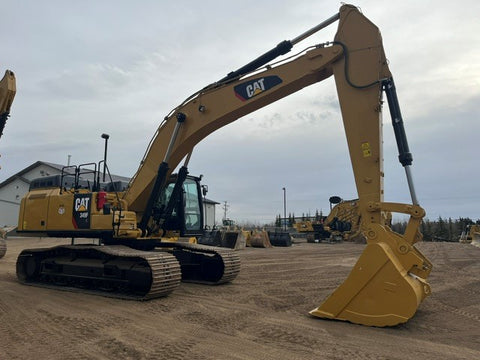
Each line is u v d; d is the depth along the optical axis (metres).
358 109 6.16
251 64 7.50
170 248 9.50
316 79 6.96
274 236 28.08
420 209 5.39
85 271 8.38
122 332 5.16
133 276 7.51
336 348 4.46
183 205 9.71
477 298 7.71
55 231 8.95
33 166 42.66
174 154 8.34
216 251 9.05
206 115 7.95
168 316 6.03
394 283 5.21
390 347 4.51
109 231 8.10
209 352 4.36
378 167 5.87
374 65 6.15
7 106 7.74
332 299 5.73
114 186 9.68
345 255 18.25
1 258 15.30
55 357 4.22
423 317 6.05
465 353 4.33
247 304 6.91
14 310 6.44
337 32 6.52
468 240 33.69
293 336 4.93
